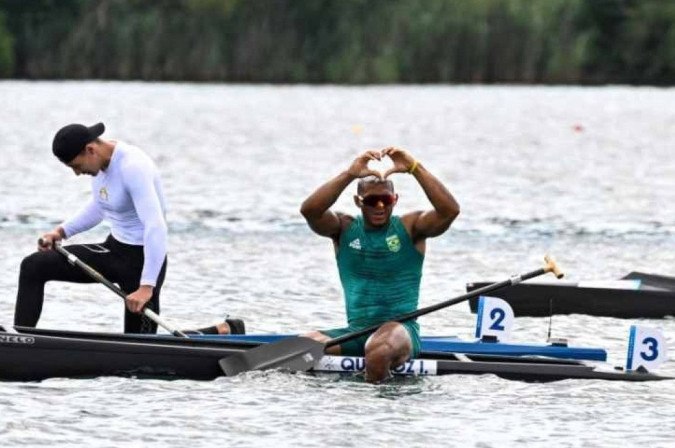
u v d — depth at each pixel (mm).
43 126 189625
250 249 73438
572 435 36062
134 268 42375
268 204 98188
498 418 37594
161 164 134500
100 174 41844
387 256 41438
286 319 53594
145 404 38250
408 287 41906
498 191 110688
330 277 64125
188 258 69750
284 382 40938
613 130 199875
